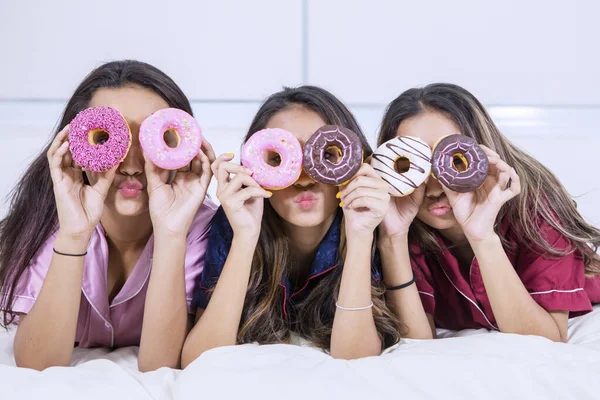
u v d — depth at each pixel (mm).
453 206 1565
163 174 1521
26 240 1660
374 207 1453
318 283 1709
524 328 1585
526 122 3602
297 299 1768
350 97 3576
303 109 1591
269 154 1558
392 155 1541
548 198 1767
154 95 1593
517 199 1725
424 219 1688
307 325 1724
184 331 1554
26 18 3441
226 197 1466
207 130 3418
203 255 1743
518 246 1771
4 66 3459
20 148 3312
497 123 3592
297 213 1524
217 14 3484
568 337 1751
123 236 1677
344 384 1220
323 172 1453
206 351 1417
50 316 1475
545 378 1233
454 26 3553
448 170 1512
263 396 1189
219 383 1232
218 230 1685
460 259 1879
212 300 1515
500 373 1243
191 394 1222
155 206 1508
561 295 1671
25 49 3459
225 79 3523
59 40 3455
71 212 1454
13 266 1654
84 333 1741
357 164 1455
